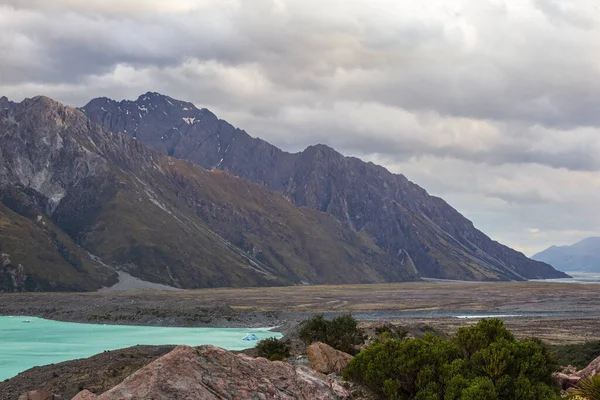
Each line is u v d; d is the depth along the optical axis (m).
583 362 72.19
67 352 100.62
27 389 57.62
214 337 122.19
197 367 28.55
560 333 118.19
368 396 41.69
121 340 117.25
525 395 37.81
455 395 37.19
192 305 193.12
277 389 30.41
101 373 60.84
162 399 26.19
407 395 40.06
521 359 40.19
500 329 44.75
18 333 131.50
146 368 27.55
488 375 39.56
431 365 39.69
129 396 26.03
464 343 44.84
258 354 72.12
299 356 68.38
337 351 58.50
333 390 33.69
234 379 29.09
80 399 32.88
